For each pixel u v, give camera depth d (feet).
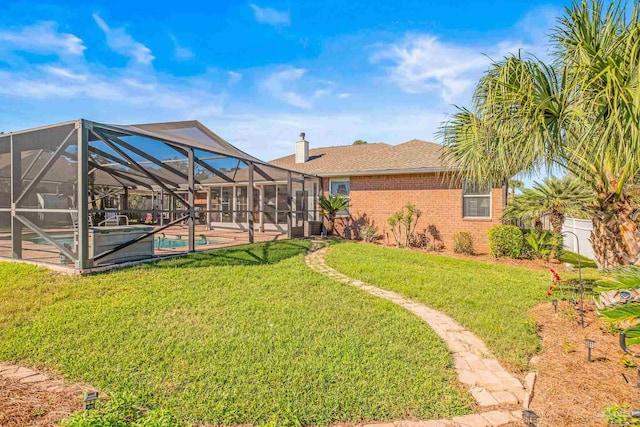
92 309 16.03
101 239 23.82
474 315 17.33
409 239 45.32
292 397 9.86
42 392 9.87
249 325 14.87
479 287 22.72
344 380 10.81
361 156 57.52
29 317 15.07
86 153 21.98
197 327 14.51
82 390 10.00
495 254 36.45
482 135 15.75
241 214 62.28
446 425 9.07
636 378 11.18
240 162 41.04
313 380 10.73
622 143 11.64
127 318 15.19
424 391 10.44
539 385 11.07
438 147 51.06
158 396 9.69
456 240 40.04
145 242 26.78
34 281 20.02
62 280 20.29
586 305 18.78
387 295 20.93
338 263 29.91
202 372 10.96
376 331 14.76
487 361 12.71
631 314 9.70
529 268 31.42
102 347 12.53
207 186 66.13
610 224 15.93
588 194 31.63
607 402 9.97
